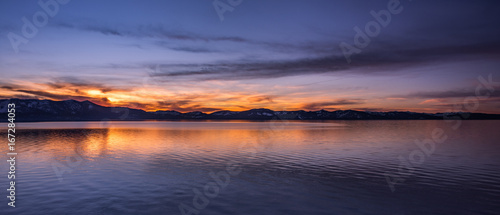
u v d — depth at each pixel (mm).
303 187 12430
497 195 11141
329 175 14836
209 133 54281
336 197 11000
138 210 9523
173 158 20578
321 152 23844
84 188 12125
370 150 25234
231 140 36750
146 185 12664
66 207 9766
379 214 9227
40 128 76938
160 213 9266
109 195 11164
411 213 9312
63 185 12578
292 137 42219
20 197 10836
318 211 9492
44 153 23016
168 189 12070
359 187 12445
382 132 55688
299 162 18859
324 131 60750
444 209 9648
